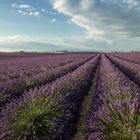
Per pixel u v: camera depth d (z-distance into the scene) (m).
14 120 8.80
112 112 8.51
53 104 9.71
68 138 9.19
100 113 8.86
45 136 8.55
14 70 27.78
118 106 8.56
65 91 13.12
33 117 8.80
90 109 12.53
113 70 24.95
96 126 8.49
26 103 9.71
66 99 11.85
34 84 17.17
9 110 9.51
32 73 24.97
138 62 44.72
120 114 8.09
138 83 20.89
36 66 34.47
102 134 7.86
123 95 10.68
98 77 25.06
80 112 12.32
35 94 10.28
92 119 9.55
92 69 30.62
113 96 10.76
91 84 20.92
